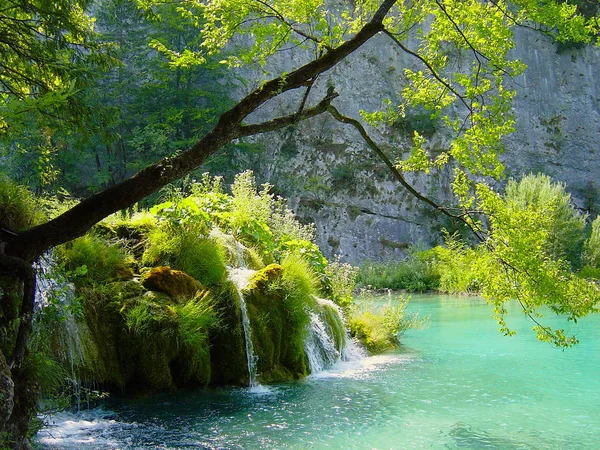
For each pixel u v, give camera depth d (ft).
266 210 38.19
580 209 99.14
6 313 15.07
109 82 83.41
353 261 92.89
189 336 21.88
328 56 18.12
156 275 23.18
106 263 23.13
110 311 21.71
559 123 101.50
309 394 22.18
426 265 76.48
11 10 21.26
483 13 19.49
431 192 94.94
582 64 102.99
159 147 78.69
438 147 96.02
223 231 31.89
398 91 98.84
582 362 28.19
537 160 100.27
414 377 25.17
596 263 77.97
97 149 81.51
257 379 23.91
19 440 13.69
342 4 90.84
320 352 27.32
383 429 17.95
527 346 32.68
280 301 26.13
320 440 16.88
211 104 88.12
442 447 16.43
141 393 21.40
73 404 19.40
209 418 18.89
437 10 20.21
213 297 24.14
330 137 96.32
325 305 29.78
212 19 19.29
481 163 19.04
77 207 15.34
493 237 18.19
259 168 93.61
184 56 19.67
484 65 19.90
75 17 24.11
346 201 95.14
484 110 19.34
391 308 36.68
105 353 21.06
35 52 21.84
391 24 21.61
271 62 94.43
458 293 66.44
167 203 27.48
